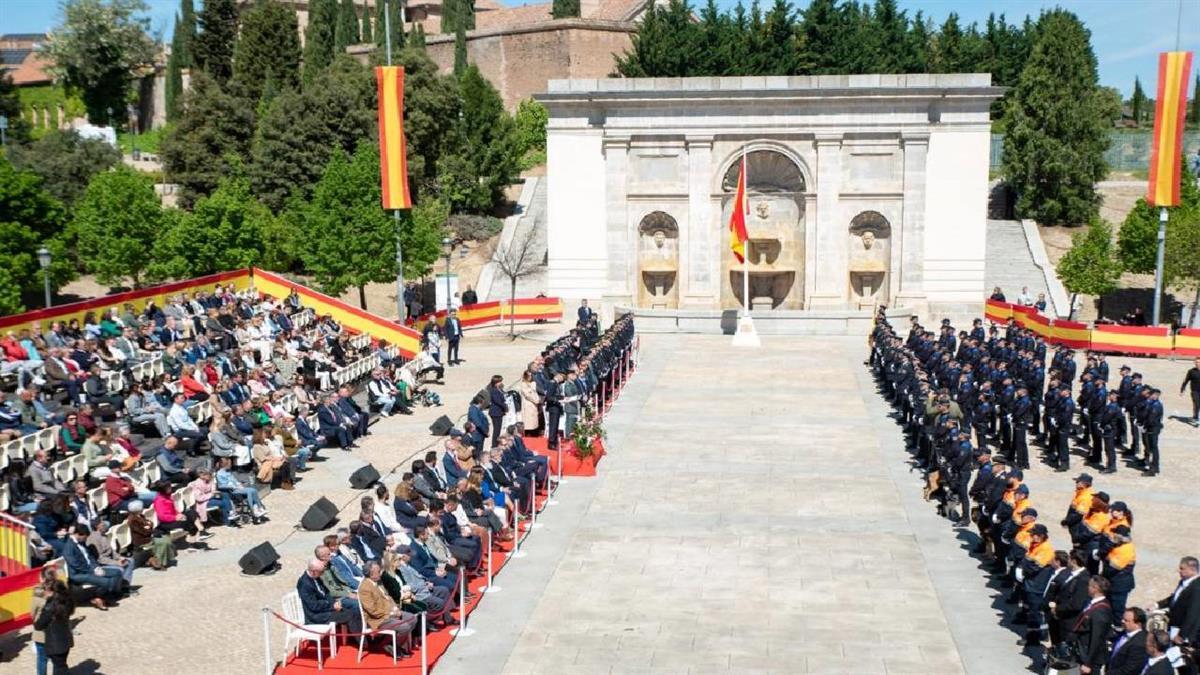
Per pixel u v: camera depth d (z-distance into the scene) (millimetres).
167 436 29078
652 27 84938
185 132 77312
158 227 61562
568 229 59594
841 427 35312
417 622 19469
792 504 27562
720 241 58250
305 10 115312
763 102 56438
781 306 59281
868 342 48500
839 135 56156
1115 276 59469
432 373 43594
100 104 106125
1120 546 19234
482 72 103000
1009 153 74375
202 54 100062
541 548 24453
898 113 55750
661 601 21391
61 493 22516
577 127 58688
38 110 105000
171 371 35094
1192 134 86188
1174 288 64312
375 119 73750
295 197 69125
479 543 22594
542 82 99312
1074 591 17547
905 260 56688
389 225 57719
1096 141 73500
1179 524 26375
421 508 23484
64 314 37938
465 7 113812
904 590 21906
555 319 59250
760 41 85688
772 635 19766
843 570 23031
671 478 29875
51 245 57188
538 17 114875
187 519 25438
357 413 34562
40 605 17766
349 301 66000
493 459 25875
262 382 33969
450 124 77875
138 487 24969
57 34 103312
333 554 19891
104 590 21250
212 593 22000
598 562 23562
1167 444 34625
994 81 93500
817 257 57188
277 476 29203
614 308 55531
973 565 23297
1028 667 18422
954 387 35625
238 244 61594
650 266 59469
